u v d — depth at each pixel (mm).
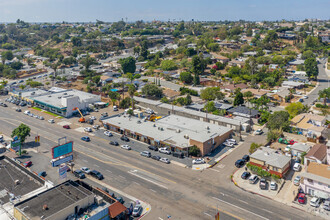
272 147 94375
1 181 64375
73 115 133500
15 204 53094
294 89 174375
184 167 82438
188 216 60312
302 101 157000
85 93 158125
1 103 150750
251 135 107812
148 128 106562
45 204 53594
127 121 114625
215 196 67562
